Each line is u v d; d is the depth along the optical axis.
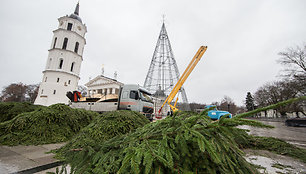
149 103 10.70
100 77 41.09
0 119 5.39
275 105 0.72
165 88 16.64
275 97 32.50
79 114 5.77
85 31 42.84
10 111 5.58
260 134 8.21
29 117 4.66
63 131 4.78
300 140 6.61
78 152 1.40
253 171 1.10
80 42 40.59
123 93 10.16
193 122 1.20
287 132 10.31
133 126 2.99
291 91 23.23
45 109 4.96
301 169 2.70
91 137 2.35
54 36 38.25
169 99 13.00
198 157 1.07
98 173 1.08
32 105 6.61
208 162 1.05
